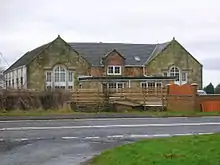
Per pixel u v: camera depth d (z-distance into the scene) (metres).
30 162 12.23
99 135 18.16
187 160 10.61
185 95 34.53
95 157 12.76
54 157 13.07
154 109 34.03
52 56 57.34
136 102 34.91
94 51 62.16
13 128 20.95
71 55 58.19
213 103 34.41
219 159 10.58
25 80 56.66
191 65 62.41
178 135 17.28
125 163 10.95
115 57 60.06
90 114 30.06
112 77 53.25
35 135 18.28
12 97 32.50
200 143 13.53
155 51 64.00
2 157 13.10
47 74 57.22
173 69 61.78
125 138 17.14
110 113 31.02
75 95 33.97
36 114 29.69
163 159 10.95
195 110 33.97
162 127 21.06
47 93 33.25
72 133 18.88
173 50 61.75
